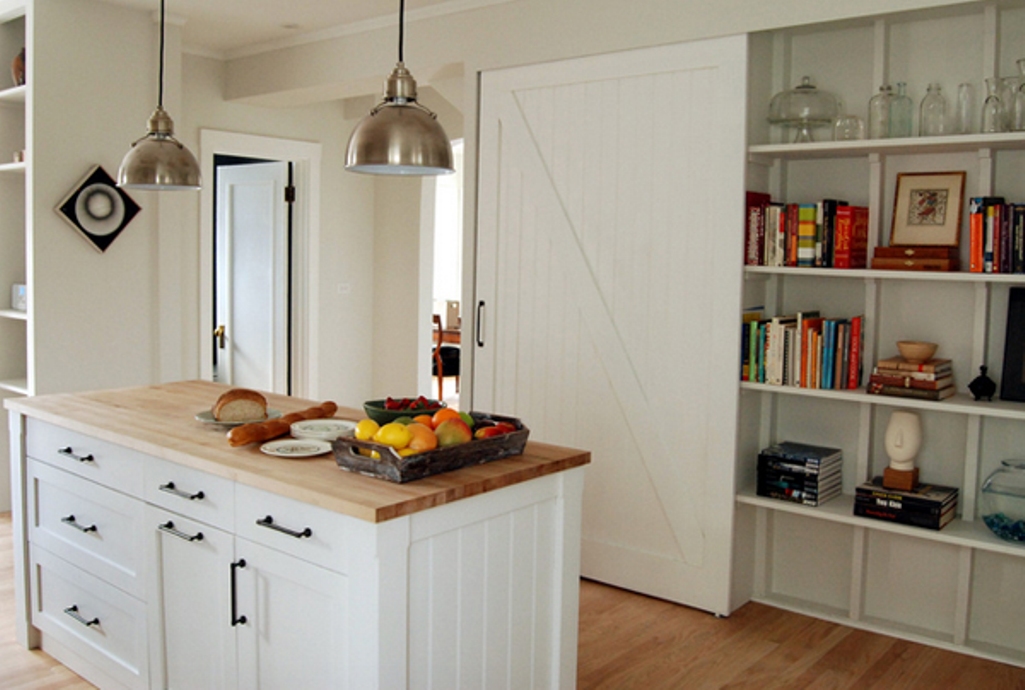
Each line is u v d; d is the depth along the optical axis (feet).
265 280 20.66
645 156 12.14
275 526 7.18
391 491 6.80
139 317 15.58
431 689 7.07
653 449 12.37
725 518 11.76
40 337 14.42
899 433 10.85
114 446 9.05
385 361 21.53
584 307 12.90
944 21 10.75
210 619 8.04
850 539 11.93
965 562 10.81
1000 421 10.65
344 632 6.75
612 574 12.96
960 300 10.87
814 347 11.11
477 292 14.12
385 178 21.27
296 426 8.84
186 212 18.03
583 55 12.60
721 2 11.23
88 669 9.86
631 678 10.07
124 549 9.07
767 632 11.41
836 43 11.59
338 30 15.89
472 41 13.88
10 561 13.57
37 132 14.17
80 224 14.62
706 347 11.76
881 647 11.00
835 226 11.03
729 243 11.42
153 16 15.34
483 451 7.71
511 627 7.82
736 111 11.23
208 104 18.16
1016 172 10.37
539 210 13.29
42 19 14.11
